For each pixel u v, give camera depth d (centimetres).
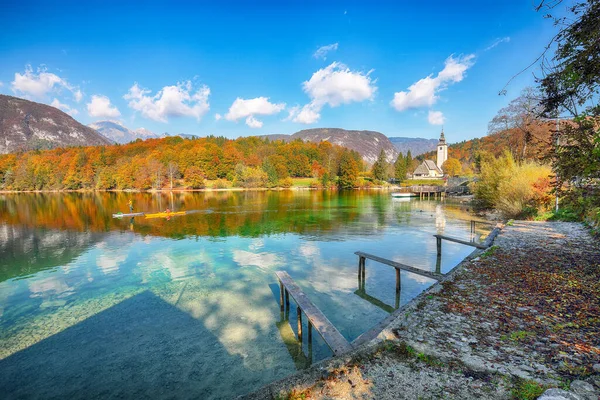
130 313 962
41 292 1155
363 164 14012
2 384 637
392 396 383
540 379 397
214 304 1023
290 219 2984
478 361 448
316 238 2072
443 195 5709
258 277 1291
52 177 9281
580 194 702
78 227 2595
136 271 1394
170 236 2192
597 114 604
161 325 880
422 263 1470
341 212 3512
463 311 627
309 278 1265
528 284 762
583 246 1134
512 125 3897
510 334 524
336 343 564
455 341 509
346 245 1856
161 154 10644
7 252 1764
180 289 1163
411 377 419
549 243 1207
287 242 1959
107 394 601
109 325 885
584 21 516
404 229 2364
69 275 1351
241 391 600
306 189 9106
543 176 2256
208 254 1680
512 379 402
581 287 719
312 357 704
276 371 658
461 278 839
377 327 624
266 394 396
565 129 660
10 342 799
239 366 679
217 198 5891
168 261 1550
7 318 939
